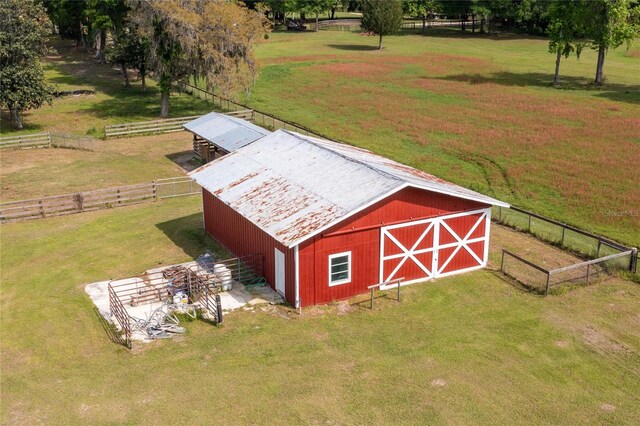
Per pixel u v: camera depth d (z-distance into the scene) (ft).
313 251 70.38
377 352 62.49
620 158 137.49
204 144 139.13
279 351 62.64
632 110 182.60
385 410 53.42
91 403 54.75
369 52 320.09
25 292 77.20
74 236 96.27
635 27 216.13
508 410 53.52
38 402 55.06
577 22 214.28
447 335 65.77
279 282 74.59
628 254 79.77
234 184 86.94
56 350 63.67
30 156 144.15
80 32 325.42
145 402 54.80
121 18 222.48
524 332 66.44
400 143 154.20
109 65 282.15
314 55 308.40
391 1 333.01
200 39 171.73
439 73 256.93
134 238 94.99
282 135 97.76
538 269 77.82
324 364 60.34
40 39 163.73
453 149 147.95
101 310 71.87
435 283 78.23
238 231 84.64
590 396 55.52
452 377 58.23
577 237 94.99
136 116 187.62
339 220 69.67
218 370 59.41
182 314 70.18
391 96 212.84
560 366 60.13
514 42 354.74
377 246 74.28
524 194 117.08
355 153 93.40
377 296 74.69
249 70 182.50
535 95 208.54
